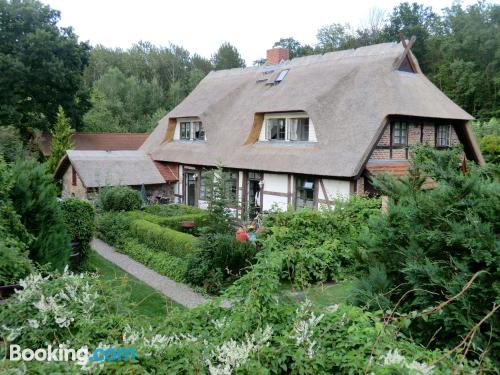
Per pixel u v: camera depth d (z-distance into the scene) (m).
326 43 57.88
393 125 17.64
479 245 4.92
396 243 5.81
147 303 9.98
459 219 5.41
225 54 70.94
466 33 44.06
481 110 41.25
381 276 5.65
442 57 47.94
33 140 31.86
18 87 29.22
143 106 52.41
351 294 5.93
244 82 26.09
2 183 8.69
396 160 17.80
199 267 11.63
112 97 49.66
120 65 64.31
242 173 21.05
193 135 25.42
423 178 6.09
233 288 5.14
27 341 4.81
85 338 4.55
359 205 13.51
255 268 5.01
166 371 3.98
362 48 21.25
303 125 19.12
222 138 22.89
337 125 18.03
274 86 23.12
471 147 20.08
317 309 4.90
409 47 19.42
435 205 5.50
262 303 4.70
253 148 20.88
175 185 25.27
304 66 23.09
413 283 5.24
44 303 4.98
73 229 12.25
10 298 5.48
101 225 17.36
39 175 9.88
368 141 16.31
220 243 11.65
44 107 31.73
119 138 34.25
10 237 7.95
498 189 5.29
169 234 13.95
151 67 64.81
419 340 5.15
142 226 15.44
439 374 3.76
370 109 17.45
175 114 26.28
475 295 4.82
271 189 19.69
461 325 4.84
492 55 42.97
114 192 19.00
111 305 5.40
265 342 4.38
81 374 3.79
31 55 29.48
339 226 12.76
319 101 18.61
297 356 4.10
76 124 33.88
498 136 26.36
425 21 55.81
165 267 13.13
